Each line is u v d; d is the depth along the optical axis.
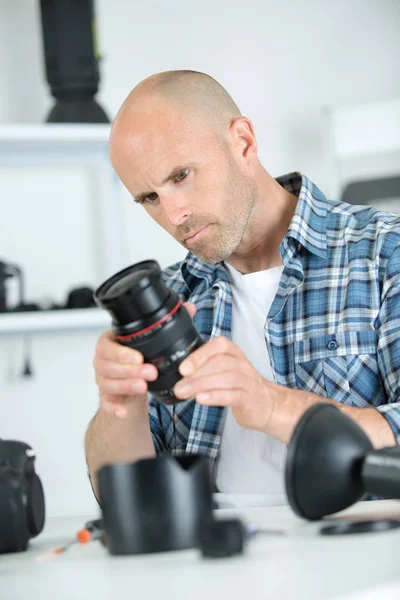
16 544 1.27
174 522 1.09
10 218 3.97
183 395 1.35
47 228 4.01
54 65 3.62
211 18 4.25
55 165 4.02
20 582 1.00
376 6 4.38
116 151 1.85
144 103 1.83
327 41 4.34
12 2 3.97
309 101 4.32
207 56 4.24
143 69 4.18
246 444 2.08
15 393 3.89
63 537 1.42
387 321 1.95
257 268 2.19
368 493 1.20
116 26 4.15
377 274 2.01
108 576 0.98
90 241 4.05
